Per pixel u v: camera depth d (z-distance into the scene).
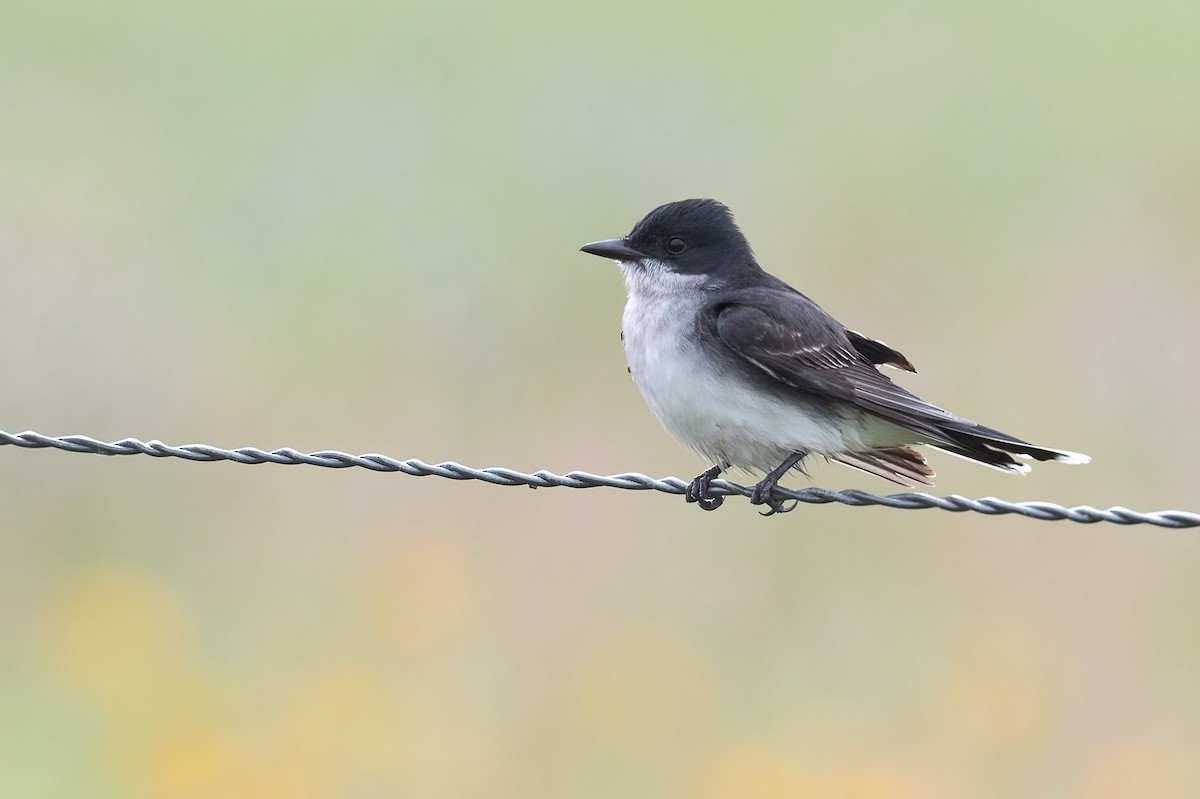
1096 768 10.30
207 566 13.05
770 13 24.11
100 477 13.91
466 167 19.38
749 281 10.07
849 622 12.27
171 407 14.80
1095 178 18.92
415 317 16.30
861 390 9.10
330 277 17.08
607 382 15.06
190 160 19.50
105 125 20.25
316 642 12.05
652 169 19.31
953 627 11.70
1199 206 18.09
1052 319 15.72
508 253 17.61
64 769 10.85
